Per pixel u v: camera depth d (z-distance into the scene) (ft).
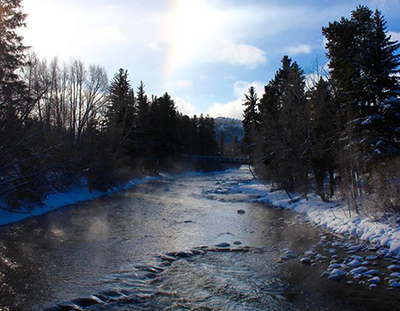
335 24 72.90
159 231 47.83
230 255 35.63
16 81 59.41
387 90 58.85
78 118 119.96
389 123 56.29
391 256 32.17
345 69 67.00
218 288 26.09
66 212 64.23
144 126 169.68
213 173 289.33
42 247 38.29
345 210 52.06
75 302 23.15
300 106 80.89
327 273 28.50
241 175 251.39
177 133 215.31
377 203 43.14
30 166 55.26
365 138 56.03
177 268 31.19
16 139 46.91
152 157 179.73
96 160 91.91
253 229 49.52
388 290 24.63
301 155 72.95
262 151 110.11
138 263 32.40
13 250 36.65
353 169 50.57
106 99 119.24
